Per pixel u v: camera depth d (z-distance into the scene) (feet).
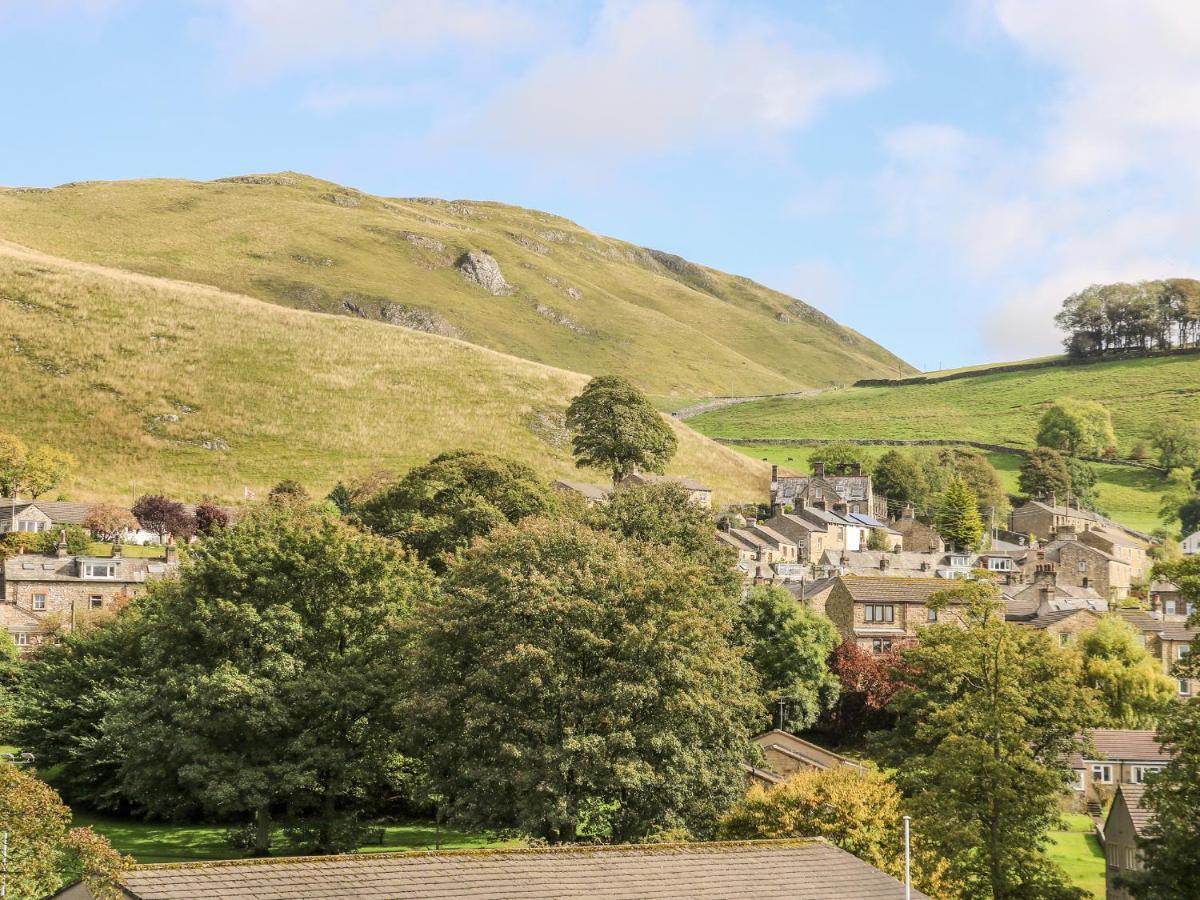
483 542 262.67
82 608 461.78
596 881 135.13
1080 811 319.06
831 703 362.53
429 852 136.77
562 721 225.76
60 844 143.84
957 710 220.43
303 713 246.27
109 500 598.34
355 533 271.08
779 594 370.12
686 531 367.66
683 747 226.79
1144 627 422.41
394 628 251.39
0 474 580.71
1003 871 208.44
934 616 408.46
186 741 238.48
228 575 258.78
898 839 214.69
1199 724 196.65
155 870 126.93
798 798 226.79
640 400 650.02
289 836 244.42
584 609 232.94
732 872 142.51
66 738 281.95
